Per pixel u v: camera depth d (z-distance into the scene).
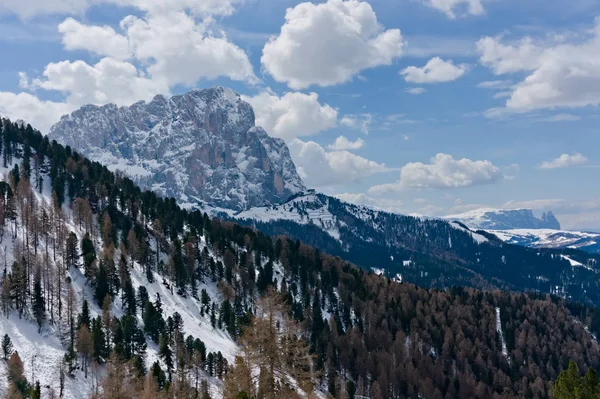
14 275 151.50
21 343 135.25
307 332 197.88
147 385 104.25
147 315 162.50
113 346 141.38
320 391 152.62
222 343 174.62
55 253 187.88
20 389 113.56
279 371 55.47
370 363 191.00
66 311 155.25
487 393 194.00
